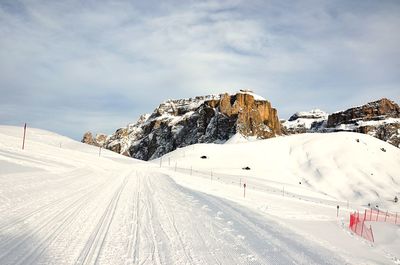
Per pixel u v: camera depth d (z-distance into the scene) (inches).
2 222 392.2
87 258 309.0
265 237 472.1
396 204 4783.5
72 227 414.0
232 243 417.4
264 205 1104.8
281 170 6574.8
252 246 410.9
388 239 967.6
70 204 571.2
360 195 5255.9
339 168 6461.6
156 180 1520.7
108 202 654.5
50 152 2145.7
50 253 309.6
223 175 4911.4
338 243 605.6
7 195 550.6
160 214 576.1
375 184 5772.6
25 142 2504.9
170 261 326.0
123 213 550.6
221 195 1163.3
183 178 2118.6
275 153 7490.2
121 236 401.7
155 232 440.1
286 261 360.5
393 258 577.0
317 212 1331.2
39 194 621.9
